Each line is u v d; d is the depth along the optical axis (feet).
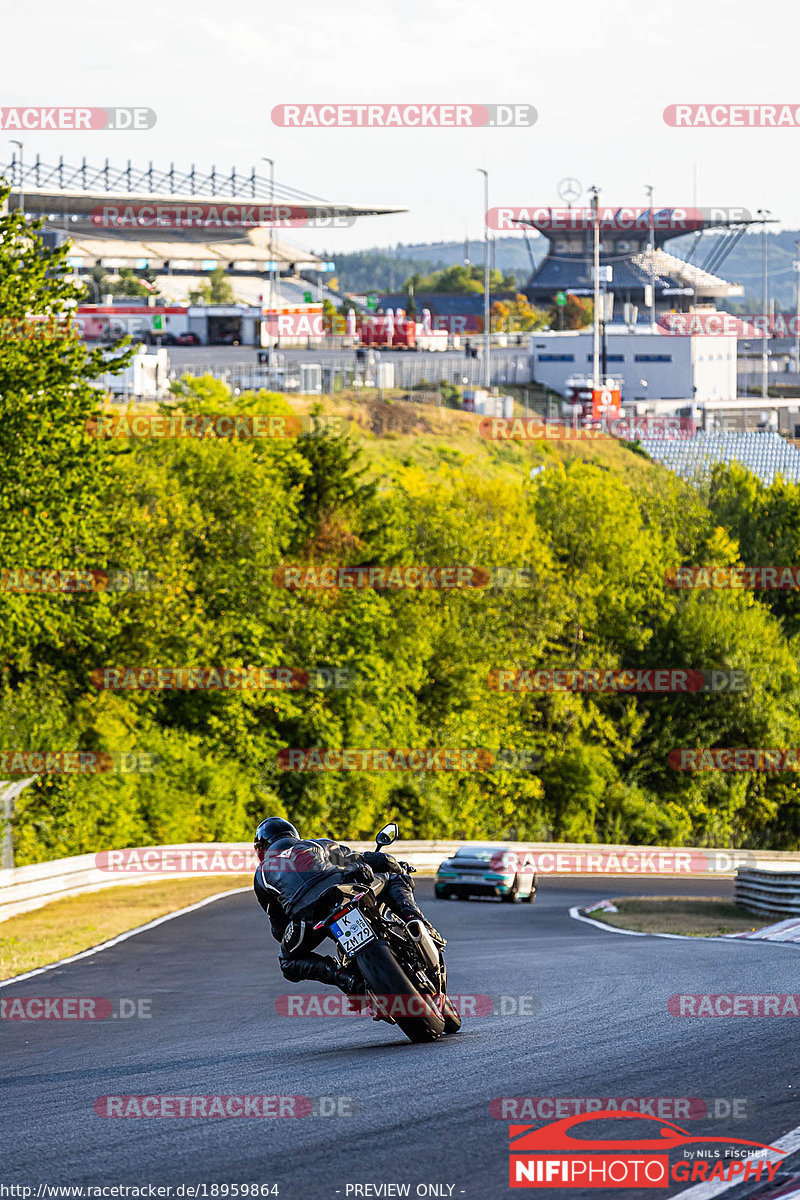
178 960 141.69
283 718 387.14
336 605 418.92
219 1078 61.36
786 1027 71.00
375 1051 67.56
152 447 410.31
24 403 273.13
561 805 480.64
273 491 412.98
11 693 314.35
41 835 283.79
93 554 308.60
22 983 121.70
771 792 533.96
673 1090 53.98
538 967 118.32
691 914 228.02
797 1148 44.98
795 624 627.05
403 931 70.85
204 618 387.96
